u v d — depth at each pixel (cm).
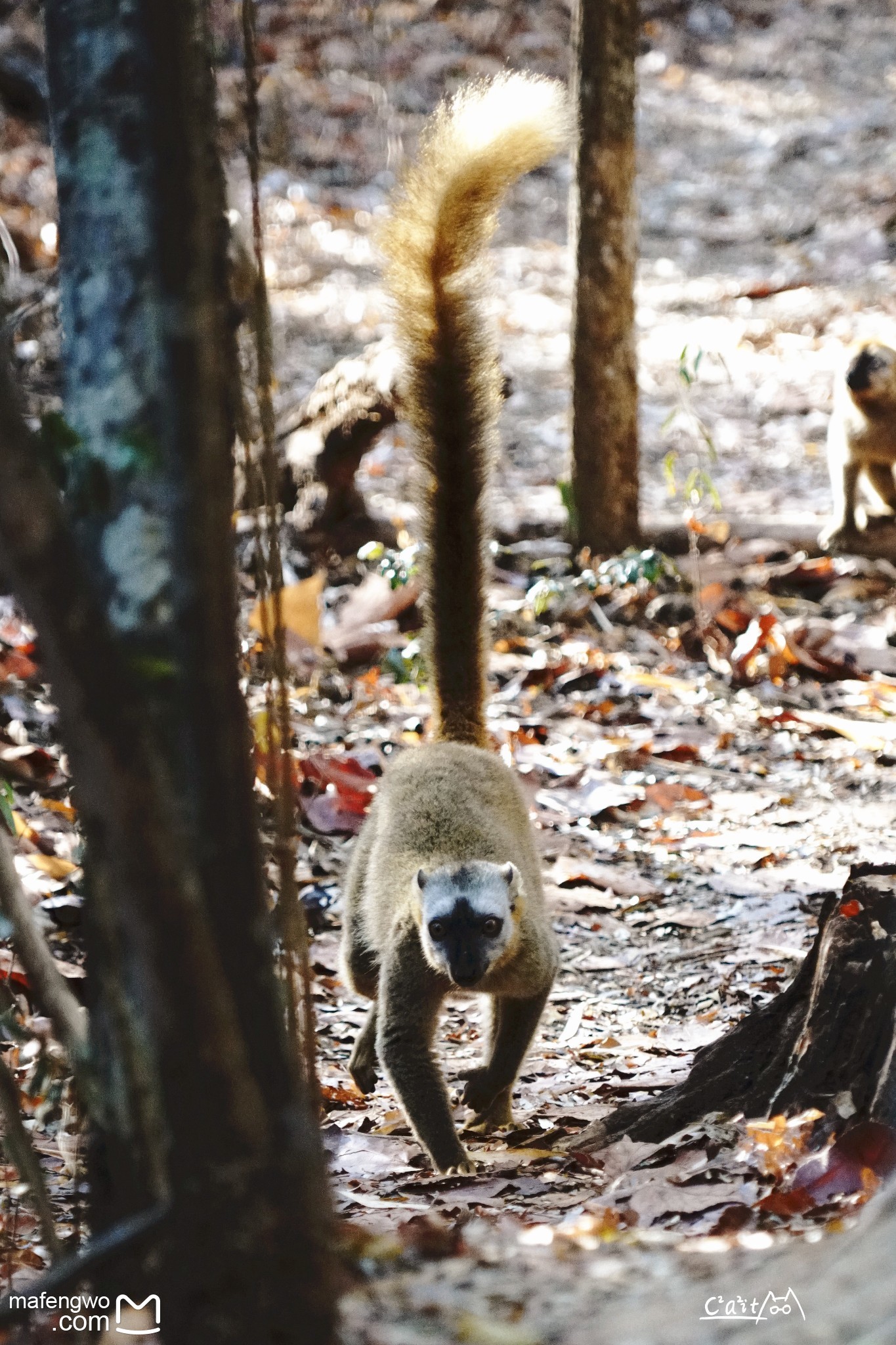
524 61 3591
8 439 262
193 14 336
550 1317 413
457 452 901
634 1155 636
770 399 2302
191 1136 302
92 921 379
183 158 309
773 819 1205
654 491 1972
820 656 1498
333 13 3672
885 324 2588
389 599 1543
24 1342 402
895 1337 319
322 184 3109
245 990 318
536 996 802
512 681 1457
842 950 621
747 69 3875
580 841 1181
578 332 1658
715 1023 891
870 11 4172
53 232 2095
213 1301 310
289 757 436
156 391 400
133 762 274
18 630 1268
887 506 1767
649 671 1496
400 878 821
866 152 3394
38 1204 414
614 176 1609
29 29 2981
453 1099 872
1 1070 421
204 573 316
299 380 2198
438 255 869
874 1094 580
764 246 3011
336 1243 398
